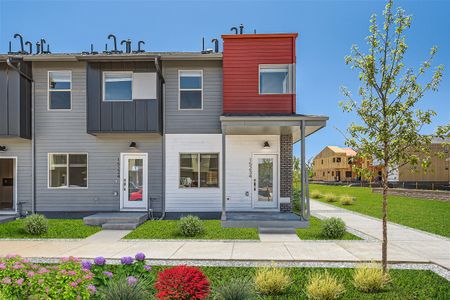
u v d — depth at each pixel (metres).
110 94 12.90
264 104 13.09
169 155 13.34
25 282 3.36
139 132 12.62
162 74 13.35
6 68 12.80
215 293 4.23
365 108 5.62
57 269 3.66
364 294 4.84
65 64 13.45
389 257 6.87
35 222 9.37
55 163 13.48
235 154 13.30
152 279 4.45
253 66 13.16
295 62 13.15
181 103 13.45
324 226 9.19
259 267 6.14
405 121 5.30
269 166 13.32
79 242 8.38
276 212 12.76
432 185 27.64
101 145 13.40
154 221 11.55
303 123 10.52
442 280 5.49
